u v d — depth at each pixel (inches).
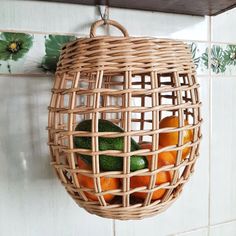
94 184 13.4
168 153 14.7
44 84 19.3
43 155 19.6
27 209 19.5
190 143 14.7
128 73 13.2
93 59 13.4
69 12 19.6
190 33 23.0
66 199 20.5
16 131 18.9
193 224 24.5
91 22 20.2
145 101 21.4
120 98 20.9
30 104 19.1
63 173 15.3
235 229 26.1
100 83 13.3
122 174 13.2
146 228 22.9
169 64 13.9
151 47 13.6
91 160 13.5
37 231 19.8
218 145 24.8
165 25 22.2
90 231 21.2
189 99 16.0
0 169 18.7
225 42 24.3
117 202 14.7
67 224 20.6
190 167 15.6
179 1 19.6
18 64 18.7
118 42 13.5
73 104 13.6
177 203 23.8
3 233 19.0
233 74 24.8
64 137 16.1
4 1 18.2
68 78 15.8
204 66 23.7
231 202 25.8
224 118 24.8
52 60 19.4
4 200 18.9
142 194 14.3
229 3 20.2
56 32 19.4
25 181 19.3
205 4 20.3
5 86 18.5
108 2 19.6
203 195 24.6
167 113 21.7
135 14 21.3
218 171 25.0
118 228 22.0
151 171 13.5
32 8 18.8
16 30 18.5
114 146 13.4
